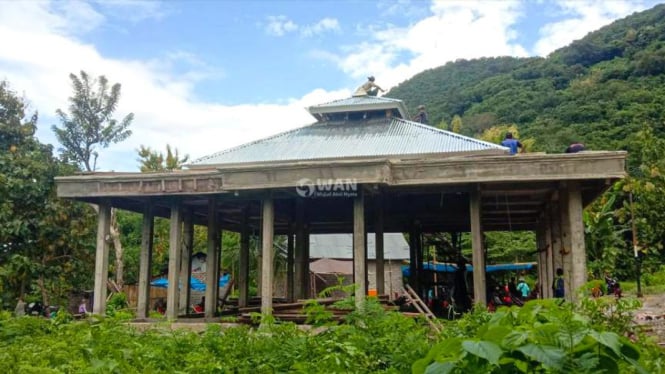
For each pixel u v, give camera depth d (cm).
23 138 2231
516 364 285
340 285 812
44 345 728
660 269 3164
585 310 557
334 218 2080
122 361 583
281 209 2072
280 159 1842
